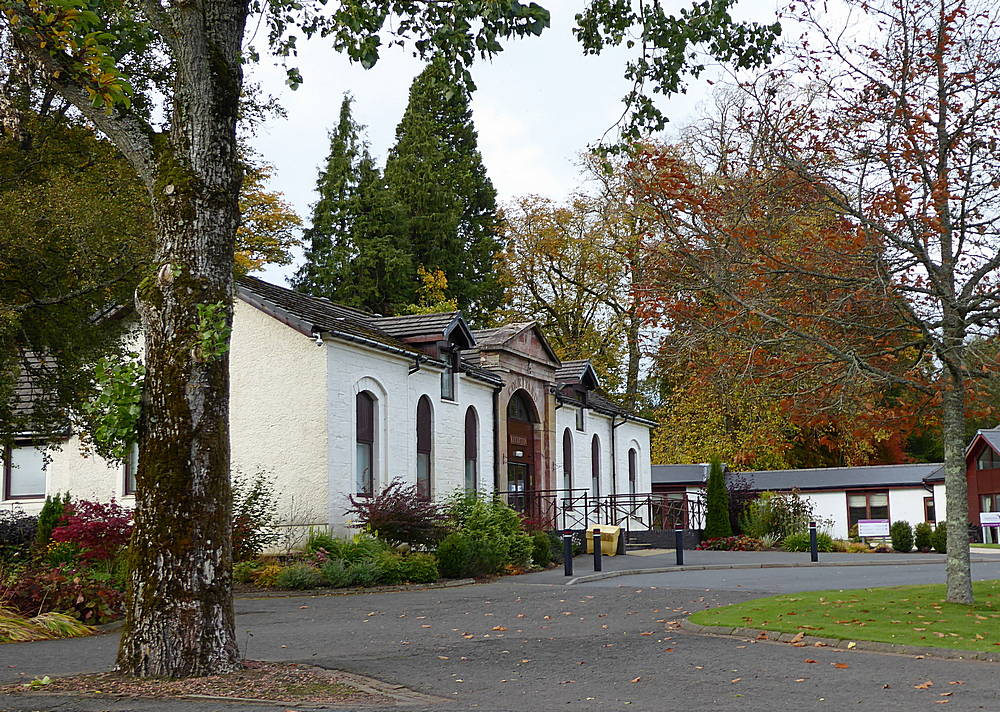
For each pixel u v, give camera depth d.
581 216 49.78
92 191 19.08
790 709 8.62
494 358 32.12
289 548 22.94
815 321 14.59
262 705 8.95
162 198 10.70
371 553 21.38
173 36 11.01
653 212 15.41
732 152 15.48
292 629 14.46
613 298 50.16
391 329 29.08
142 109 19.34
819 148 14.78
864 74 14.86
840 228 14.41
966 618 13.58
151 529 10.26
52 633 14.45
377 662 11.40
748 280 14.60
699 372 15.31
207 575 10.28
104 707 8.86
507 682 10.20
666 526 40.03
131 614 10.25
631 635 13.41
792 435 50.03
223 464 10.54
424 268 52.59
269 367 24.02
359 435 25.11
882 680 9.91
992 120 14.40
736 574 23.67
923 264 14.36
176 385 10.34
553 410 35.41
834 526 52.06
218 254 10.77
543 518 33.53
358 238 51.25
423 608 16.91
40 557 19.88
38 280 19.27
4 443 21.23
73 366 19.97
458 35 12.00
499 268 53.12
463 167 58.66
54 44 10.95
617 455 41.66
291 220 42.91
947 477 15.38
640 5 13.39
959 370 14.31
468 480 30.16
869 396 15.26
